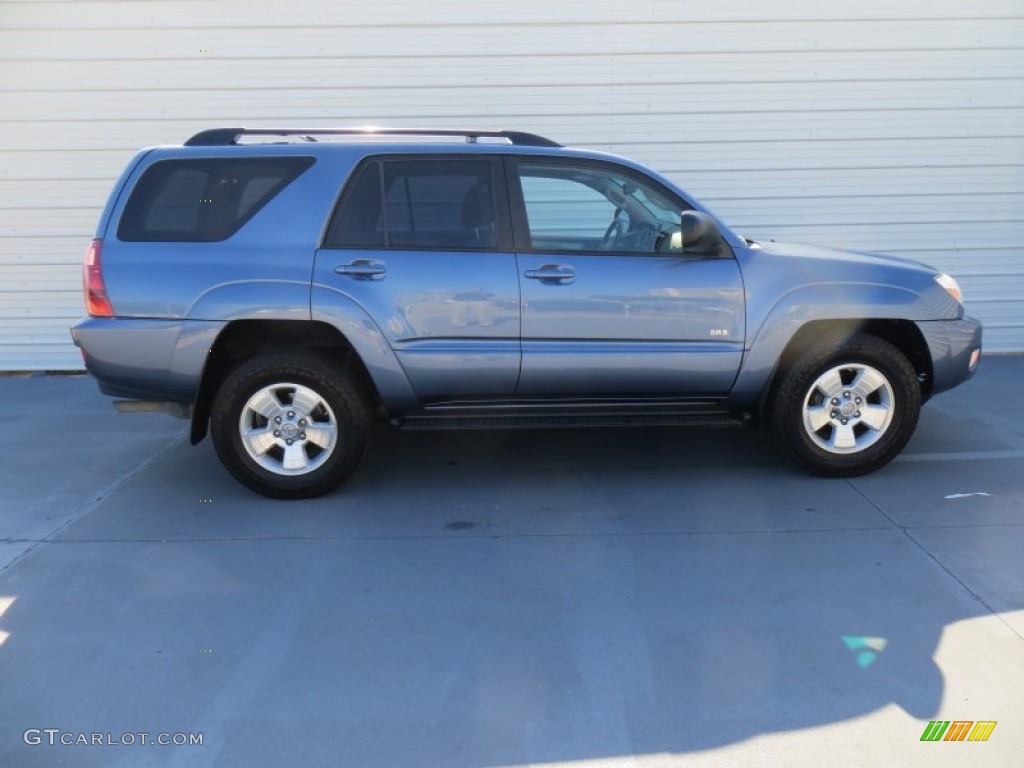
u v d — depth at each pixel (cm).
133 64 763
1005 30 762
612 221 486
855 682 312
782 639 340
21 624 360
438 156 477
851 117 777
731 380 488
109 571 407
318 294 461
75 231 791
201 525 459
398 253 468
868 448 502
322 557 419
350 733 289
